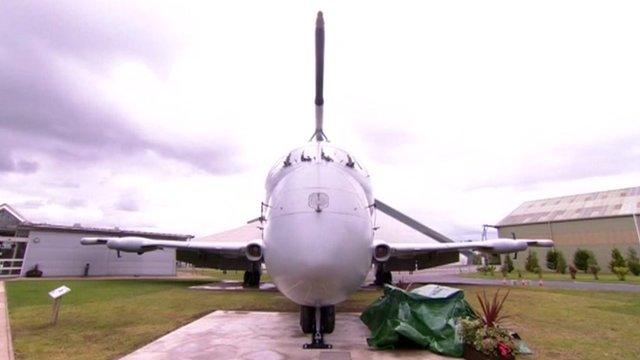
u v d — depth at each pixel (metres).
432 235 36.62
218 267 16.23
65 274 23.84
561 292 13.78
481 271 38.34
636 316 8.57
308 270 4.85
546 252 40.25
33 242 23.09
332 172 6.10
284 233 5.23
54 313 7.86
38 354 5.41
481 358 4.88
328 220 5.17
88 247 24.86
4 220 24.61
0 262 21.98
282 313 8.92
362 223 5.55
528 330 7.05
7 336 6.53
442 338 5.44
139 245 14.50
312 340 5.87
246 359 5.05
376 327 6.41
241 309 9.55
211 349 5.58
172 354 5.30
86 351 5.56
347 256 5.04
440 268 44.03
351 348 5.63
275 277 5.50
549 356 5.31
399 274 32.44
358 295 13.12
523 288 15.73
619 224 37.97
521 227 46.47
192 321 7.93
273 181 7.43
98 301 11.02
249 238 27.58
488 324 5.14
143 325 7.47
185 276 27.94
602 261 38.56
